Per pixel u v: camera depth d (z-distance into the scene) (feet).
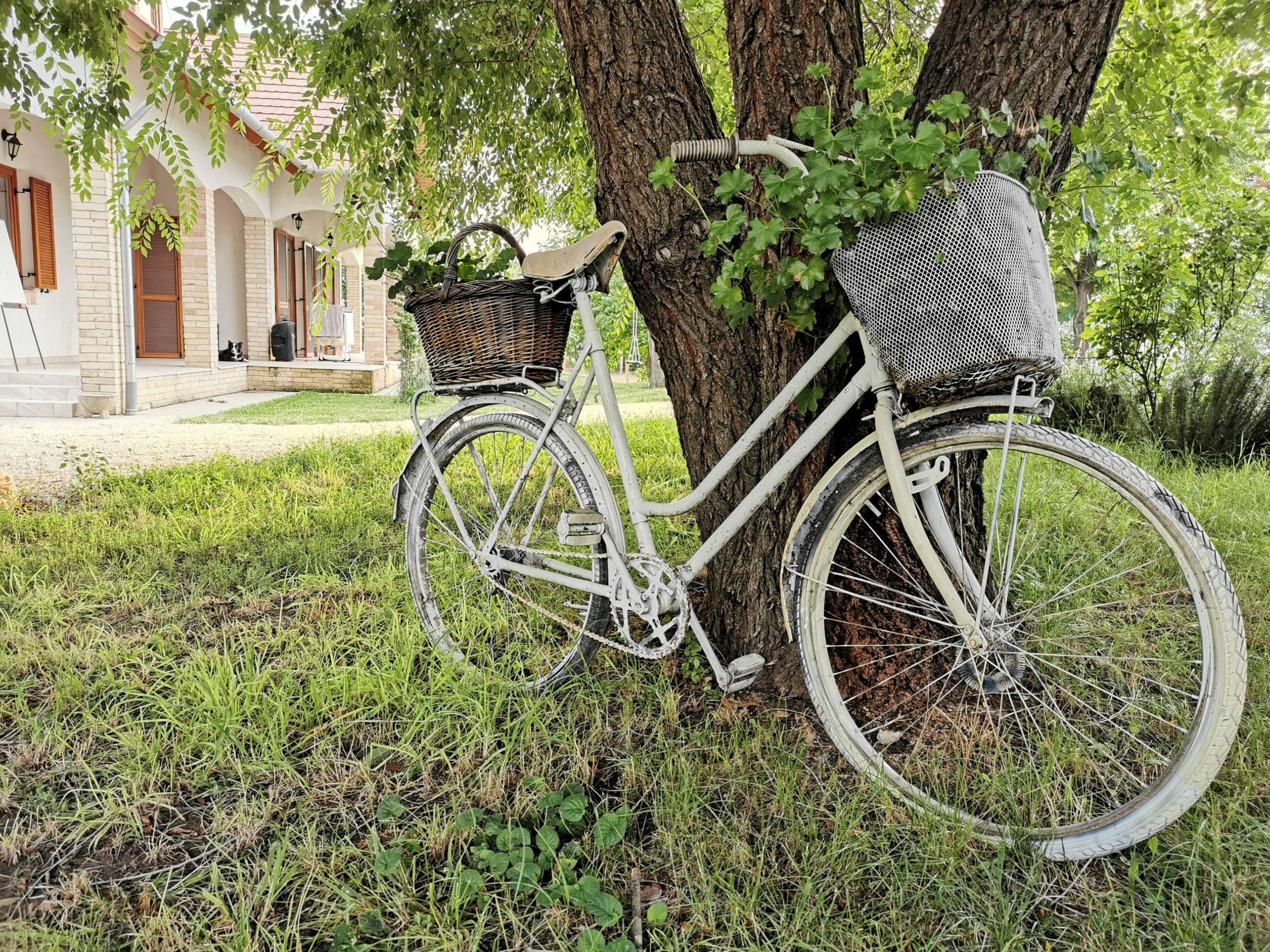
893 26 12.26
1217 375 17.72
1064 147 6.58
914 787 5.97
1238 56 9.86
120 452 19.93
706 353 7.43
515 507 8.41
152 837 5.84
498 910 5.12
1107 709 6.97
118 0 10.89
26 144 34.58
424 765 6.58
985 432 5.54
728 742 6.79
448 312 7.75
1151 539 9.34
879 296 5.24
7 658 8.11
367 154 13.12
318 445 20.03
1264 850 5.27
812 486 7.32
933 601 6.39
